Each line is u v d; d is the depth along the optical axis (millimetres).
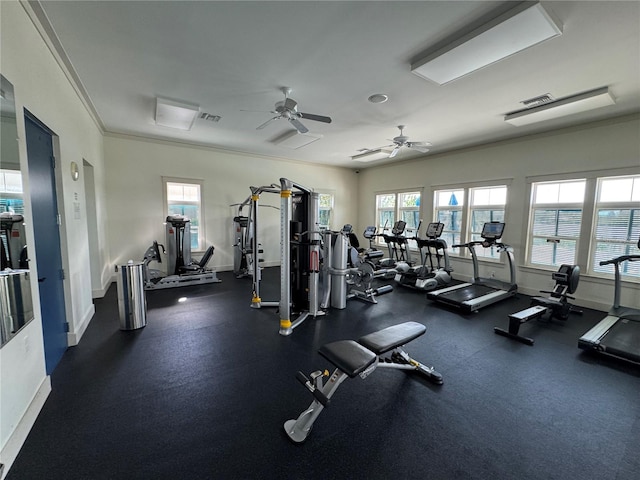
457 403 2172
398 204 7777
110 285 5312
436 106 3838
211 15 2143
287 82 3201
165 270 6066
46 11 2090
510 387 2387
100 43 2500
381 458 1660
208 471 1559
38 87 2236
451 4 1997
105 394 2197
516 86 3227
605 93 3238
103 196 5148
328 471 1570
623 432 1899
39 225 2336
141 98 3684
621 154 4070
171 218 5641
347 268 4566
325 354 1863
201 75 3059
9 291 1645
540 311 3568
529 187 5086
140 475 1526
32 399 1890
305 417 1801
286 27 2273
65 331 2881
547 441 1811
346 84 3225
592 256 4473
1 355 1540
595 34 2281
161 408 2053
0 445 1505
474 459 1664
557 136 4707
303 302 4168
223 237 6785
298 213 4168
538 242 5086
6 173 1679
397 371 2627
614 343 2926
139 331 3379
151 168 5809
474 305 4191
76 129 3350
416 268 5898
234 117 4363
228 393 2242
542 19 2018
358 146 6090
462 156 6113
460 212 6305
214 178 6547
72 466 1571
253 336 3305
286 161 7609
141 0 1991
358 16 2133
